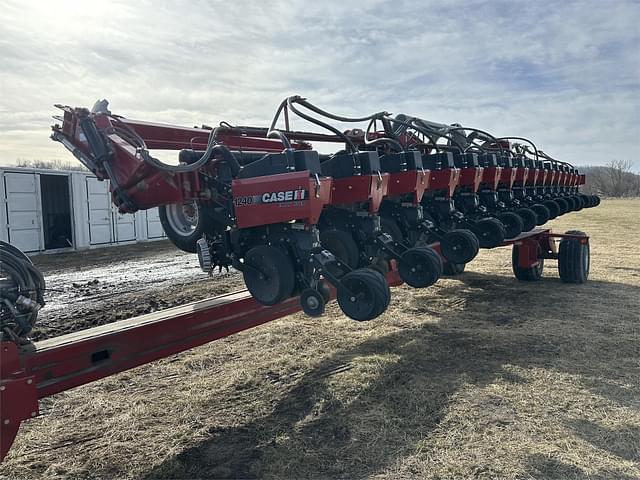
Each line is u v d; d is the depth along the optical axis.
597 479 2.78
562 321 5.84
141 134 3.93
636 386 3.99
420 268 3.89
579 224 20.19
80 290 8.64
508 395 3.85
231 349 5.14
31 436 3.44
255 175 3.31
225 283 9.27
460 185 5.61
